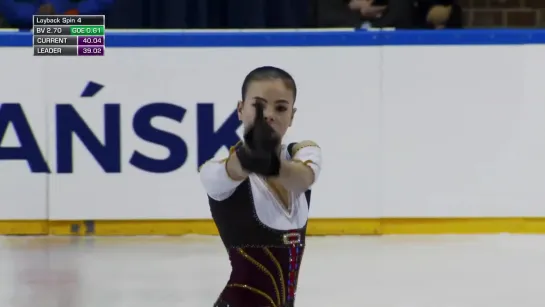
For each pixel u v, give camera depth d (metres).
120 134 18.89
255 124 6.72
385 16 22.38
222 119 18.91
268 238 7.64
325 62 18.80
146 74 18.81
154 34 18.70
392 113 18.92
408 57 18.81
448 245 18.03
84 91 18.83
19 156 18.89
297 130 18.97
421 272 15.58
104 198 19.02
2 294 13.89
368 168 18.98
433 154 19.02
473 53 18.86
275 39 18.77
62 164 18.92
